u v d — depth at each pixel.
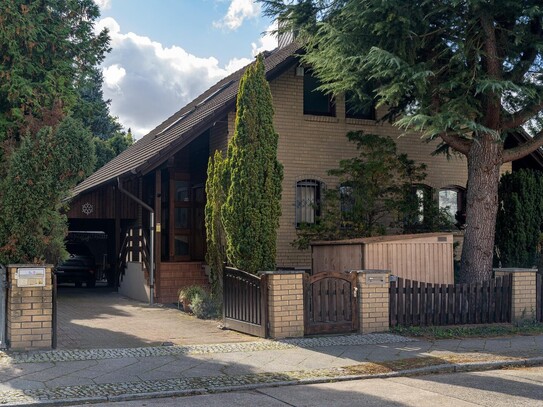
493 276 14.49
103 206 20.81
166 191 19.47
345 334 11.85
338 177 18.14
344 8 14.12
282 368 9.16
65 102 15.02
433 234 14.24
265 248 12.16
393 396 7.76
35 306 9.90
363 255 13.55
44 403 7.21
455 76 14.06
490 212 14.73
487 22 13.84
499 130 14.84
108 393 7.66
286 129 17.73
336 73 14.79
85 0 16.42
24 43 14.43
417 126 13.37
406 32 13.62
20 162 10.45
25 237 10.47
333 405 7.32
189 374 8.69
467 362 9.61
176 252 19.30
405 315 12.52
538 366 9.82
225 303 12.61
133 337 11.45
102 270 28.33
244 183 12.11
